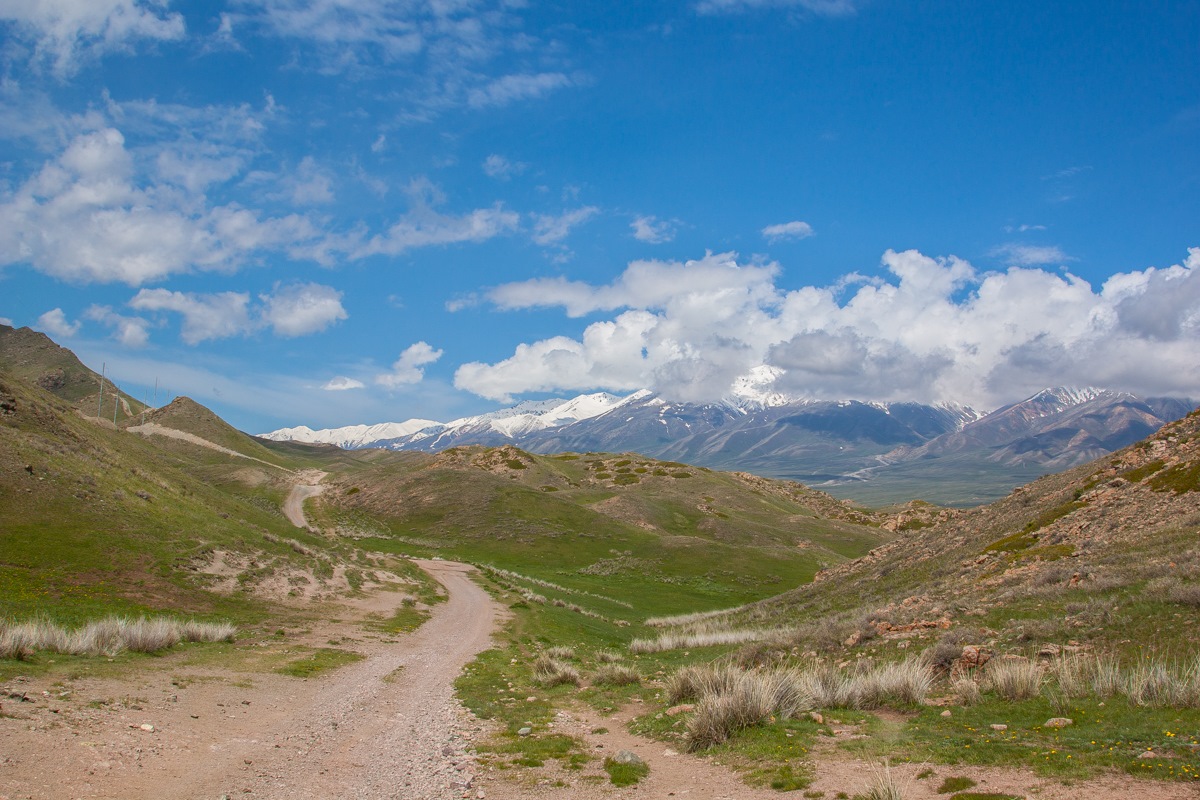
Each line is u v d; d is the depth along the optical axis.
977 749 10.74
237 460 165.38
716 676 16.80
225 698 16.31
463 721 16.09
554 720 16.34
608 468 163.25
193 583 34.00
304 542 61.97
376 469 168.62
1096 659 15.38
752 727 13.65
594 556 89.81
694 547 91.88
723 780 10.86
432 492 115.94
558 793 10.50
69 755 10.20
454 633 34.94
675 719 15.41
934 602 28.36
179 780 10.02
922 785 9.48
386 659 25.62
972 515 51.03
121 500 39.38
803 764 11.06
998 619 21.23
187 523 42.09
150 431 178.88
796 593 51.31
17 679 14.60
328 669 22.20
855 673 18.02
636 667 26.70
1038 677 14.13
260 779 10.59
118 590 30.00
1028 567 29.98
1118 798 8.09
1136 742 10.09
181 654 21.53
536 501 110.44
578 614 50.19
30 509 33.91
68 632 21.38
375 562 64.81
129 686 15.84
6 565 28.98
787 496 172.62
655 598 68.75
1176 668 13.01
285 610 34.59
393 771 11.69
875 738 12.30
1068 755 9.84
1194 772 8.52
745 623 42.44
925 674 16.33
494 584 60.81
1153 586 19.12
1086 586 21.88
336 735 14.05
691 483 149.62
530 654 30.23
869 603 36.16
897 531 127.19
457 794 10.41
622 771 11.52
